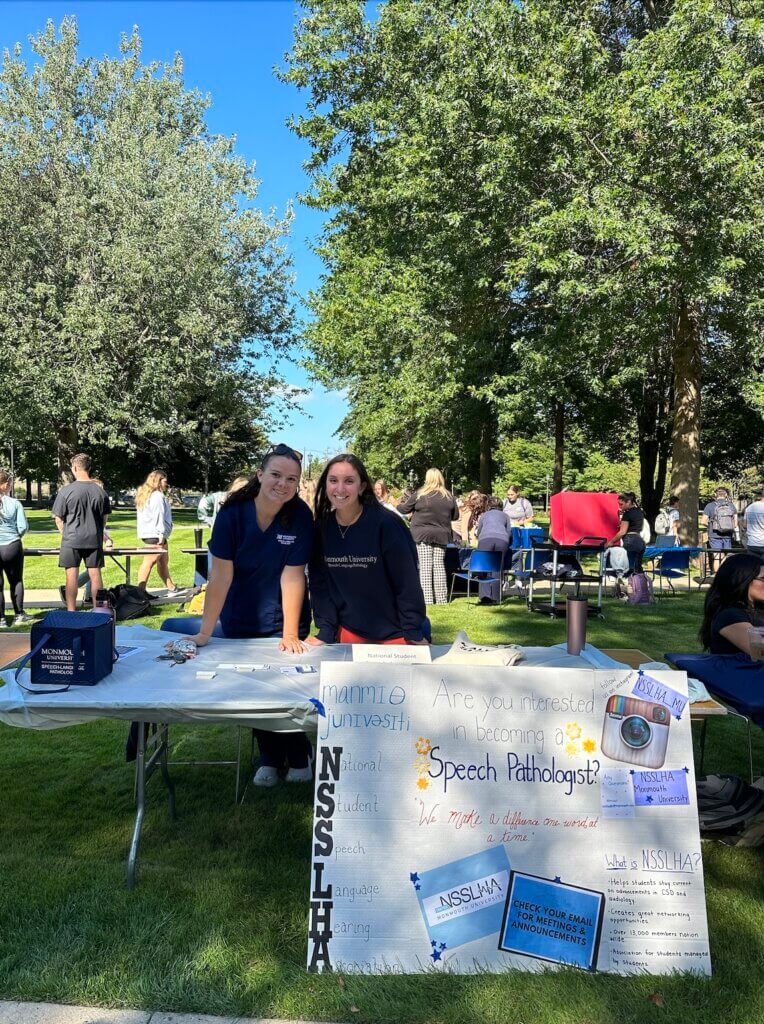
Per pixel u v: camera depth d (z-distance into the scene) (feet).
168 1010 7.10
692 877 7.86
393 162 47.80
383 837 7.93
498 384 50.06
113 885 9.25
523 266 39.55
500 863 7.86
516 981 7.45
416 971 7.60
